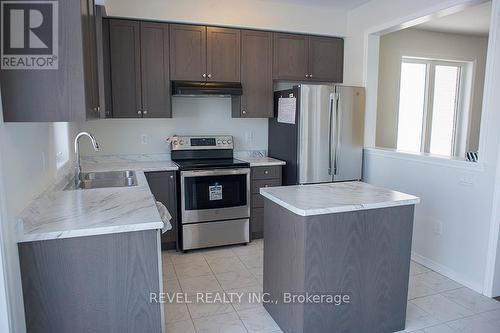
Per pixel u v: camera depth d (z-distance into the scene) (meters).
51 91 1.58
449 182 3.06
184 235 3.65
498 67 2.62
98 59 2.31
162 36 3.66
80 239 1.61
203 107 4.23
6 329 1.44
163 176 3.59
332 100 3.87
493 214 2.70
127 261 1.68
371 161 4.04
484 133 2.74
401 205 2.18
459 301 2.70
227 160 4.10
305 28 4.14
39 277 1.58
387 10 3.69
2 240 1.41
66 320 1.64
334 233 2.06
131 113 3.64
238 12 3.86
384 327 2.28
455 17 4.37
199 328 2.35
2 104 1.53
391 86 4.95
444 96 5.43
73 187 2.77
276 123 4.27
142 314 1.73
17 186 1.65
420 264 3.38
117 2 3.45
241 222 3.86
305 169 3.86
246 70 3.99
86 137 3.83
